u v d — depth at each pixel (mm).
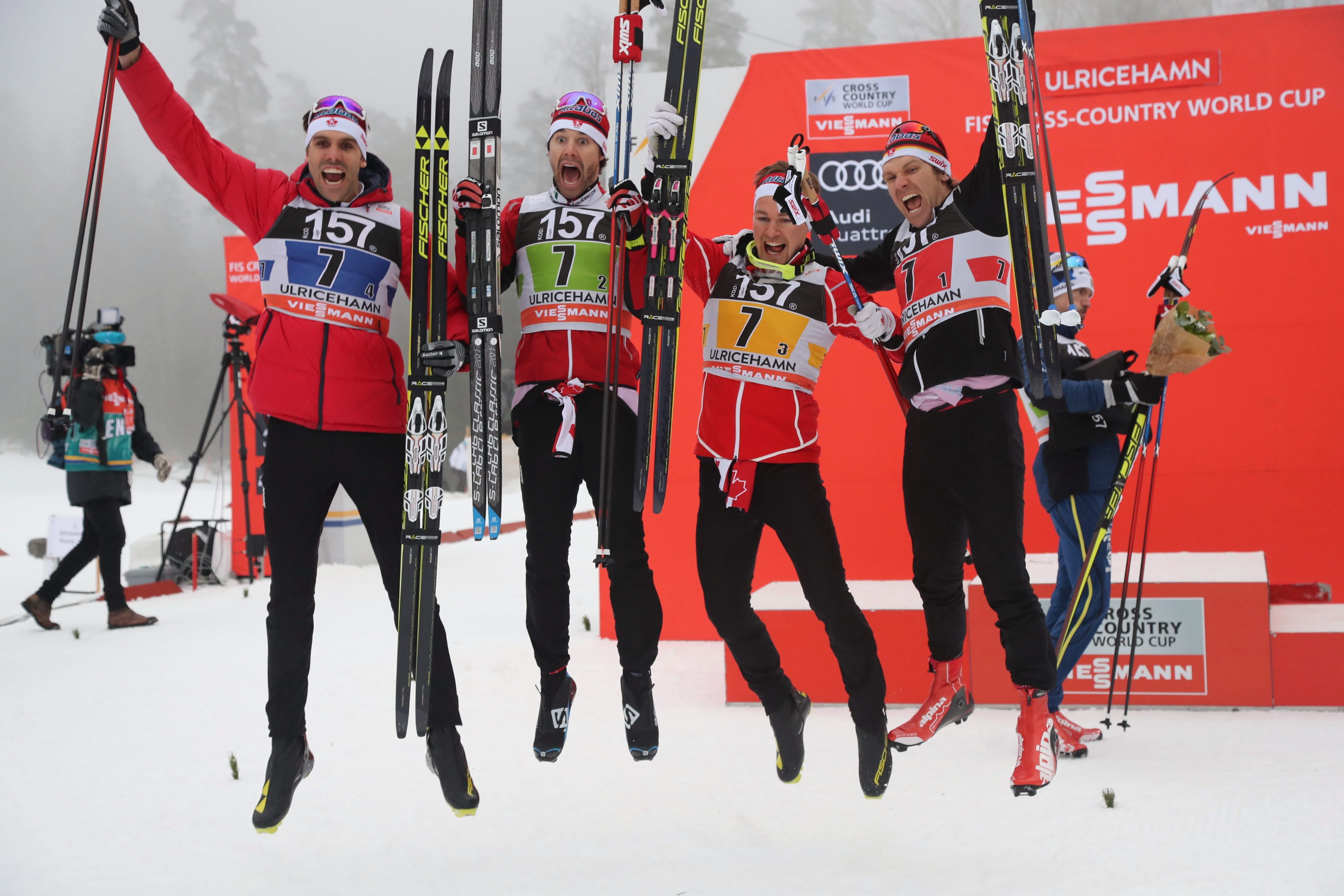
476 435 2436
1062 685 3789
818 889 2248
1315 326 4625
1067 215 4871
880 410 5055
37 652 5359
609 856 2498
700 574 2600
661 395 2494
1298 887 2127
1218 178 4715
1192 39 4723
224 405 28734
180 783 3176
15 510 17422
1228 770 2973
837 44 25453
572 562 8742
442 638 2488
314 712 4004
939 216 2609
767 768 3174
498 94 2469
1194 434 4738
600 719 3855
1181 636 3715
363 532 8734
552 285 2613
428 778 3191
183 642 5523
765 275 2641
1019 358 2520
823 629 3965
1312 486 4621
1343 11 4586
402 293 2635
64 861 2547
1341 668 3592
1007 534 2465
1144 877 2221
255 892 2342
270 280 2467
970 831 2570
